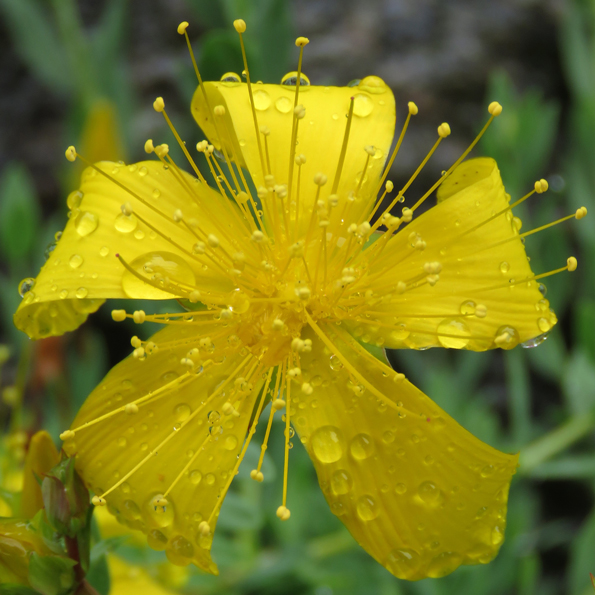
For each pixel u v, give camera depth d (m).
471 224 0.12
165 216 0.12
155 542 0.11
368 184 0.12
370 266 0.12
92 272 0.12
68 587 0.11
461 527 0.11
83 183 0.12
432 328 0.12
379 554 0.11
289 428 0.12
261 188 0.12
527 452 0.17
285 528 0.16
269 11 0.16
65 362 0.18
